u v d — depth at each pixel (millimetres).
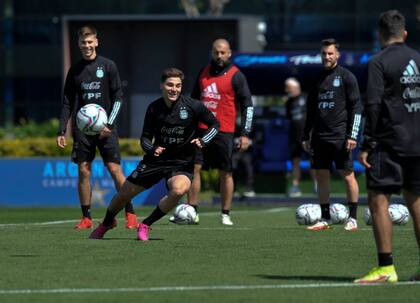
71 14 117125
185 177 38062
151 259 33531
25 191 70750
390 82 28422
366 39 116438
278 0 117688
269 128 78188
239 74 47562
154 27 94562
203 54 94438
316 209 47094
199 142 37625
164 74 37531
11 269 31328
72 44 91625
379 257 28812
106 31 94312
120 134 94875
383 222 28594
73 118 44562
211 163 48000
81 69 43312
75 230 43344
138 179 38156
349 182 44812
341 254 35125
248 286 28094
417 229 29219
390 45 28750
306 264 32562
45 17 115688
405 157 28391
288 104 73688
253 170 78938
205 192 79000
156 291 27281
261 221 51375
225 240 39312
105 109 43531
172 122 37562
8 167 70750
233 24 94000
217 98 47469
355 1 116562
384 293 27031
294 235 41656
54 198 70562
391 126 28359
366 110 28422
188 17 93938
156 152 37125
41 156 75062
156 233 42188
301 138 45938
